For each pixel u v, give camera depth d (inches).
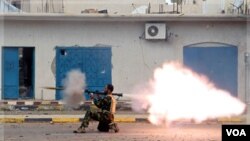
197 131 1726.1
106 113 1641.2
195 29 2726.4
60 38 2694.4
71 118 2042.3
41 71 2689.5
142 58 2716.5
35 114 2253.9
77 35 2701.8
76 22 2691.9
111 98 1647.4
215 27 2731.3
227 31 2733.8
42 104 2454.5
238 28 2736.2
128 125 1915.6
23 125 1907.0
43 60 2691.9
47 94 2689.5
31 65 2723.9
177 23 2716.5
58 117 2084.2
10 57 2694.4
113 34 2709.2
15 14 2598.4
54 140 1483.8
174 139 1514.5
